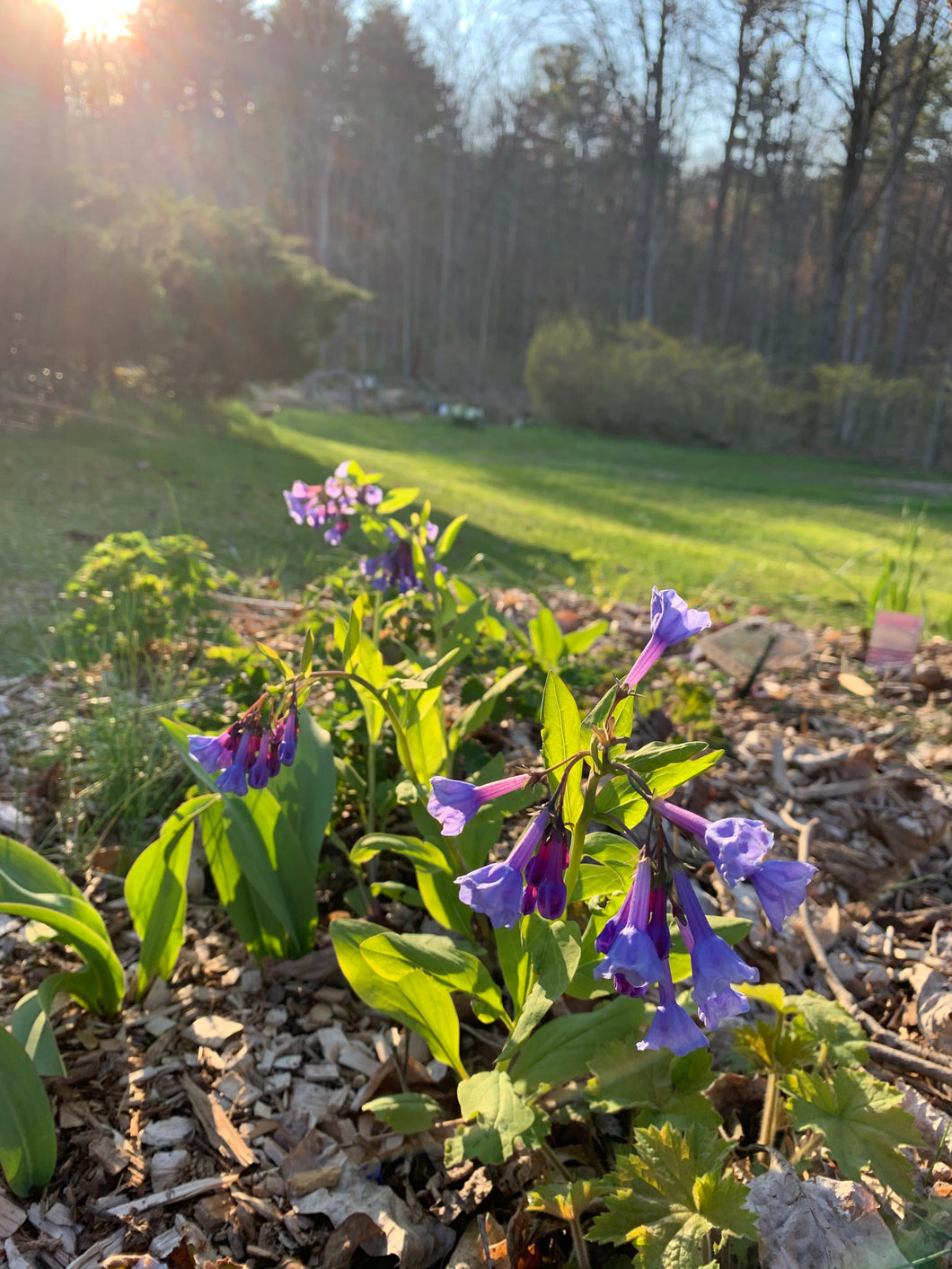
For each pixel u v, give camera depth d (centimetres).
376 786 288
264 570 680
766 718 432
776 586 772
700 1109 178
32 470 909
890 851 320
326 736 269
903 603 599
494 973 243
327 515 311
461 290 6384
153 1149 196
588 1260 164
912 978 254
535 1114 179
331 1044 227
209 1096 210
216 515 859
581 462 2303
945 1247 160
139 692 404
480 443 2661
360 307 5741
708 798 338
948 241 2350
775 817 333
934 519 1535
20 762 345
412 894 243
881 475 2566
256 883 225
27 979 242
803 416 3300
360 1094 212
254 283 1388
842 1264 157
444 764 256
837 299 3041
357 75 6109
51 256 1070
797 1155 186
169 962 238
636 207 5356
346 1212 183
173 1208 184
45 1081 210
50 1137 182
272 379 1494
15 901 209
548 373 3412
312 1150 198
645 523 1218
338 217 6306
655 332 3400
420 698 217
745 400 3278
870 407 3189
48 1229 177
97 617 436
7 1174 177
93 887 280
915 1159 192
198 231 1386
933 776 371
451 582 359
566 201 6216
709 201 5691
